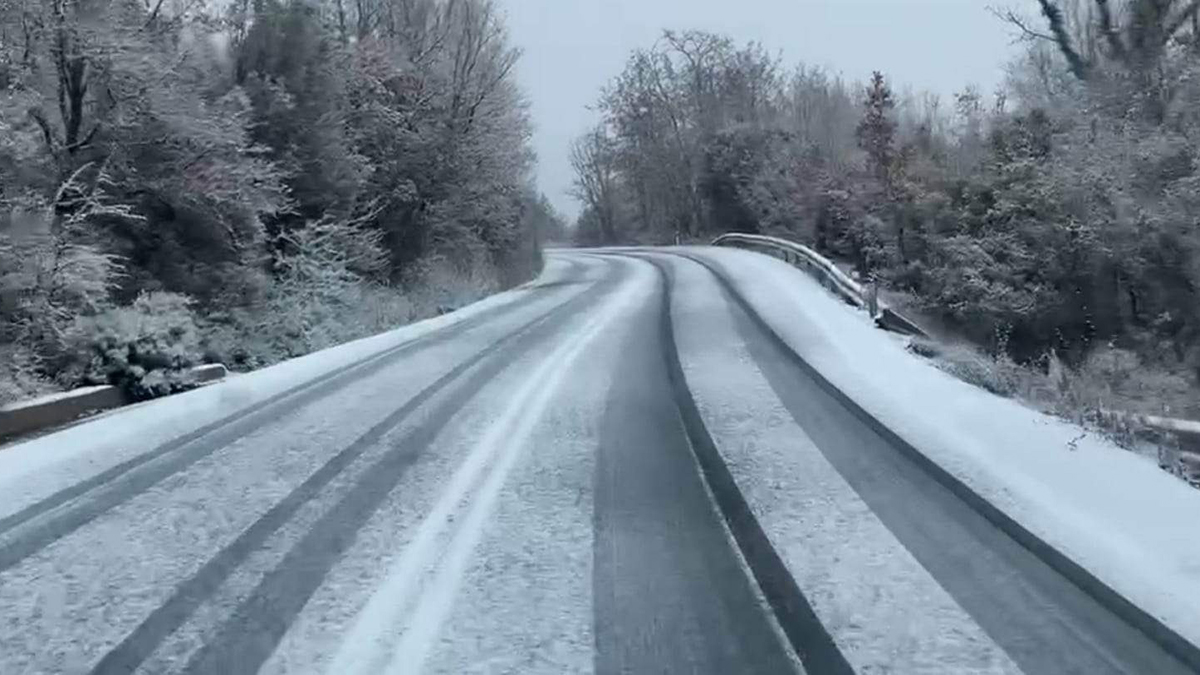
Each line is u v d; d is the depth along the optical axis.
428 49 42.12
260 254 27.14
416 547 7.29
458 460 10.09
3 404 12.96
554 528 7.75
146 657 5.43
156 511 8.29
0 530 7.80
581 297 33.75
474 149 42.62
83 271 18.41
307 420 12.39
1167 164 24.75
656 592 6.37
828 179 54.19
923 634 5.69
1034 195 28.98
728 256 50.84
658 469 9.66
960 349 17.95
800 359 16.61
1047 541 7.08
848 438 10.93
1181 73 25.53
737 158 71.06
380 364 17.91
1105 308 27.30
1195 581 6.31
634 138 89.25
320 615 6.00
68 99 21.97
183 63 24.77
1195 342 24.19
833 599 6.23
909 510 8.18
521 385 14.98
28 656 5.46
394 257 38.31
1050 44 33.94
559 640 5.61
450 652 5.45
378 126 37.28
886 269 39.31
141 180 23.12
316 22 32.25
